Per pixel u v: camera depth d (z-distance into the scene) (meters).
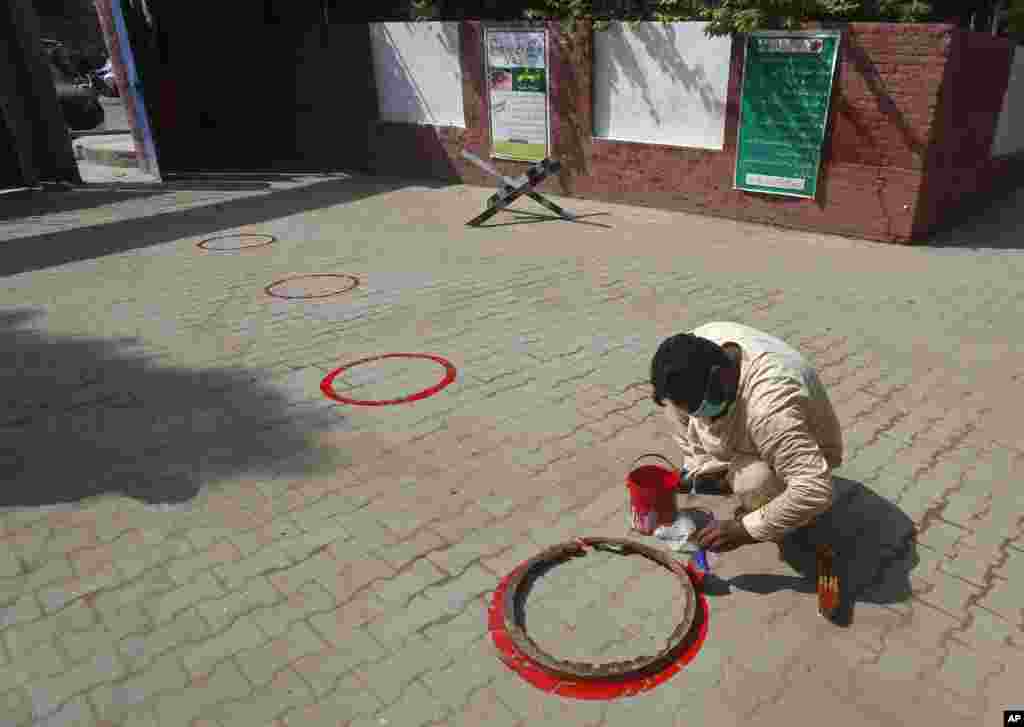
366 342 5.48
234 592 3.00
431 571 3.10
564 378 4.80
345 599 2.95
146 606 2.94
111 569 3.15
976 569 3.03
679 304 6.07
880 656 2.62
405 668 2.62
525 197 10.58
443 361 5.10
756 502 2.91
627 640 2.72
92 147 14.37
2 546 3.30
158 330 5.81
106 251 8.22
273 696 2.52
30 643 2.77
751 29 7.75
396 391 4.69
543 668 2.58
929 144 7.11
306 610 2.90
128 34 11.70
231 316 6.08
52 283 7.08
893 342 5.23
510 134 10.71
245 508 3.54
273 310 6.20
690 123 8.85
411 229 8.90
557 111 10.02
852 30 7.21
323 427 4.28
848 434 4.05
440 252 7.81
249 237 8.73
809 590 2.93
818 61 7.50
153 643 2.76
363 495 3.63
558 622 2.81
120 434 4.24
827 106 7.57
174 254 8.02
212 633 2.80
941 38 6.71
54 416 4.46
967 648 2.65
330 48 12.59
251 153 14.43
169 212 10.23
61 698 2.53
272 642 2.75
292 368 5.07
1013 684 2.50
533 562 3.07
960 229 8.22
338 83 12.80
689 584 2.92
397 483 3.72
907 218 7.44
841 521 3.34
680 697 2.48
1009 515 3.36
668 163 9.14
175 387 4.82
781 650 2.66
